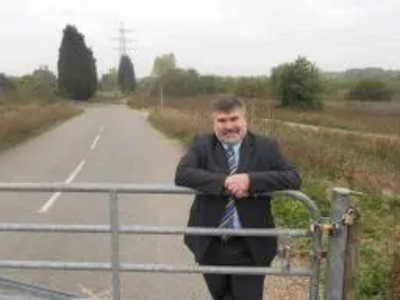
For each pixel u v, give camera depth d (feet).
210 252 6.97
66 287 11.13
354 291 6.91
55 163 30.66
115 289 7.18
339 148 33.81
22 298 7.55
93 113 103.50
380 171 26.25
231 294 7.14
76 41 163.43
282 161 6.80
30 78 116.47
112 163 30.83
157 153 35.76
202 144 6.85
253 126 33.24
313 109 96.02
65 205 18.83
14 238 14.51
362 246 13.20
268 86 99.40
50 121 64.80
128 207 18.58
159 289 11.03
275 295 10.44
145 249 13.65
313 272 7.00
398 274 10.02
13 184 6.78
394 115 79.56
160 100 119.85
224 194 6.57
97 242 14.17
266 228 6.88
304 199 6.82
